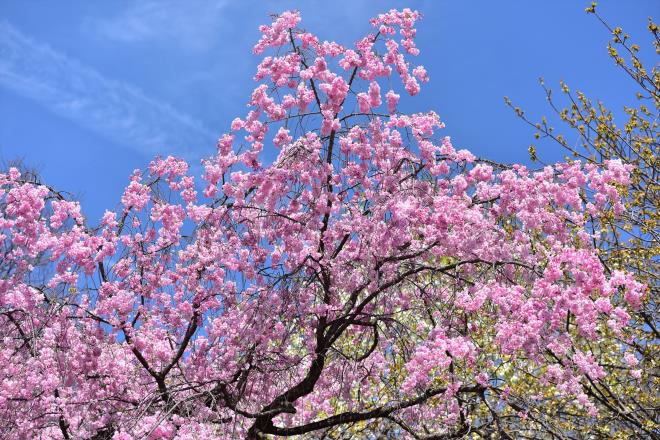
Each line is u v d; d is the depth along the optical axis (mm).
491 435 8102
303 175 8023
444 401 7957
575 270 6211
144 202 8438
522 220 7309
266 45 7988
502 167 7852
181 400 7098
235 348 8258
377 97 7758
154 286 8570
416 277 8602
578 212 7625
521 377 8984
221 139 8094
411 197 7723
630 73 9797
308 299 8188
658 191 10070
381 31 8031
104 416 7758
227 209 8297
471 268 7988
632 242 9961
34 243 7699
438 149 7980
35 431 7688
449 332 7648
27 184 7777
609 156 9953
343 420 8086
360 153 8008
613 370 9703
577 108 10125
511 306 6699
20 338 7875
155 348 8359
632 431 8883
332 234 8125
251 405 8172
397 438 9047
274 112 7852
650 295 9336
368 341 9203
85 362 8078
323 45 8102
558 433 7598
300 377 8969
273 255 8352
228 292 8375
